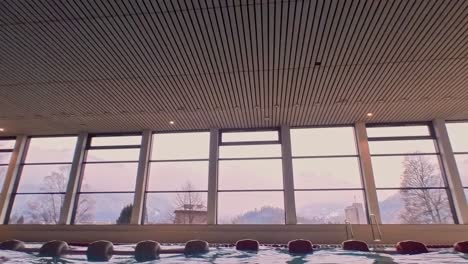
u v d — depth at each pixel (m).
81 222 7.86
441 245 6.18
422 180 7.28
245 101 6.42
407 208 7.08
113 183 8.18
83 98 6.21
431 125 7.67
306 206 7.38
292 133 8.16
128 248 5.85
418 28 3.92
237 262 4.53
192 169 8.17
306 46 4.35
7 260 4.70
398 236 6.64
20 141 8.73
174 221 7.72
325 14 3.66
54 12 3.60
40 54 4.54
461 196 6.79
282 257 5.01
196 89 5.81
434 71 5.05
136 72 5.12
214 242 7.11
